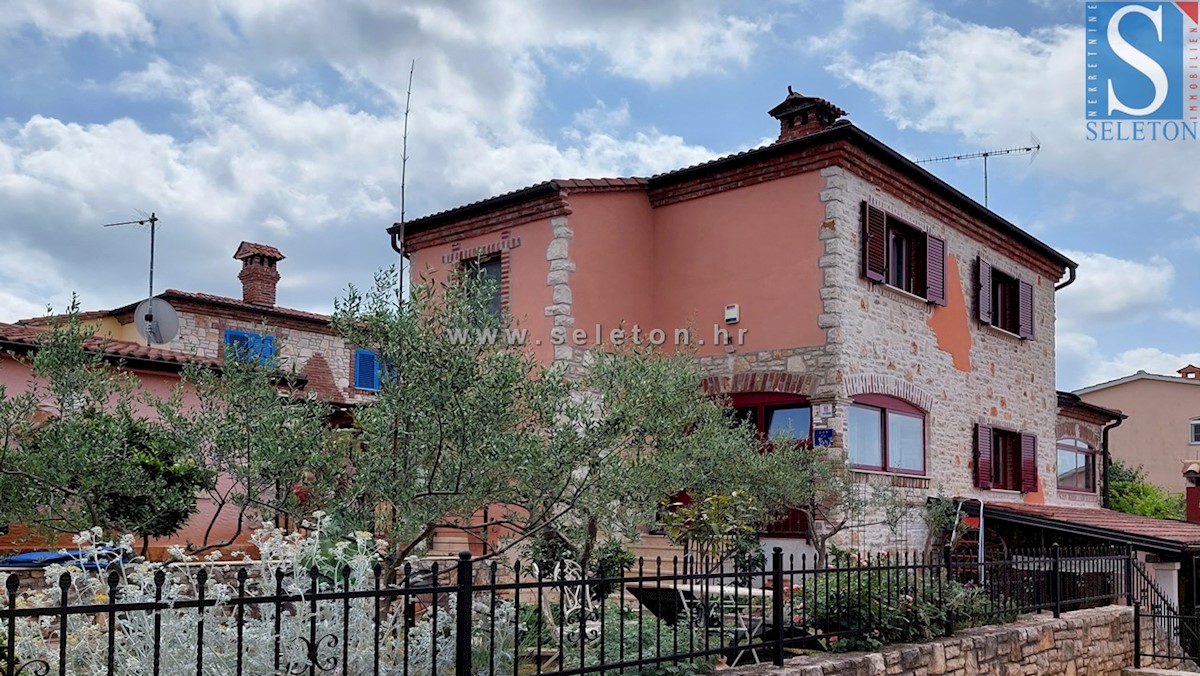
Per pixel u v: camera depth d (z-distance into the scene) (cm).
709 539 1026
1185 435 3584
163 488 874
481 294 718
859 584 824
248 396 731
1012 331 1930
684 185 1575
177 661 536
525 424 740
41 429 808
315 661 496
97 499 823
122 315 2242
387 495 662
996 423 1833
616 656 713
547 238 1507
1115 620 1145
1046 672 981
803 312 1423
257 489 710
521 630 709
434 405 656
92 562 762
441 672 629
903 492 1499
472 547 1255
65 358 817
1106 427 2500
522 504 739
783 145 1441
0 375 1232
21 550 1105
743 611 916
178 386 812
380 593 514
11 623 423
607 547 1036
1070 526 1512
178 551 632
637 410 833
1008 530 1659
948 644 849
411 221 1697
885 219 1520
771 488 1168
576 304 1484
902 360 1545
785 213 1462
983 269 1812
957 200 1683
